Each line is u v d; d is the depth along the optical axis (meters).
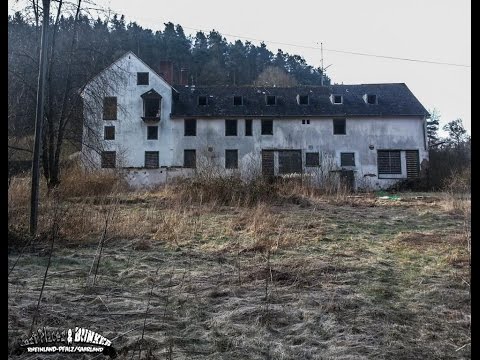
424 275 5.25
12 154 12.52
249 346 3.18
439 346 3.25
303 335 3.40
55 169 14.35
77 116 15.98
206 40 72.25
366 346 3.21
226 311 3.92
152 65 54.34
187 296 4.33
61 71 16.05
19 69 13.85
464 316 3.87
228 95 35.25
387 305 4.17
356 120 33.41
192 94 35.19
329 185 15.70
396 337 3.40
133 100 32.91
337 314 3.86
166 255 6.29
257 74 70.19
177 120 33.00
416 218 10.56
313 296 4.36
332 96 34.56
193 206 11.27
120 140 32.41
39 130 7.16
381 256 6.34
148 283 4.81
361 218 10.46
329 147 33.06
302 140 33.19
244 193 12.47
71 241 6.85
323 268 5.48
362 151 33.00
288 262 5.83
